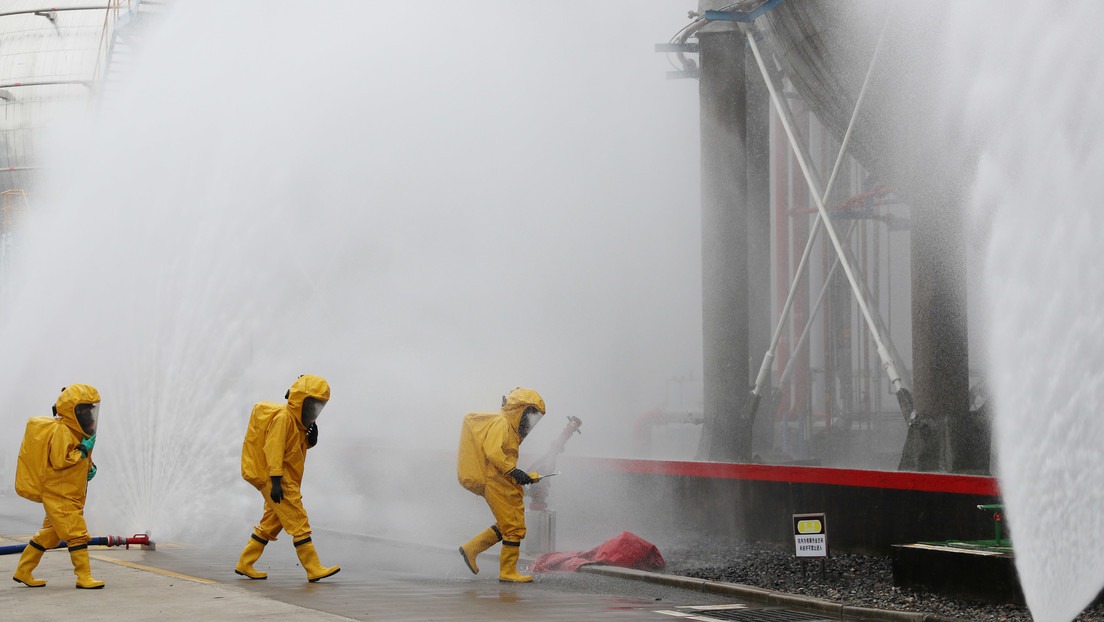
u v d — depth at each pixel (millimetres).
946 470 12797
